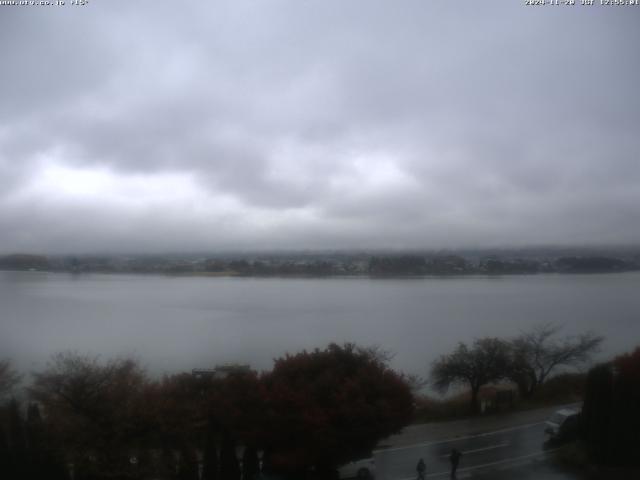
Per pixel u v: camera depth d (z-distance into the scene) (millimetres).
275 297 132375
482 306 107812
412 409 21328
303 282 179875
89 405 20875
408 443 24891
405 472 21453
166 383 23375
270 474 19766
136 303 119750
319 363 21906
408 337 70188
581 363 43062
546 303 112875
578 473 21062
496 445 24531
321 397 20141
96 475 20000
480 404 31438
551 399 32219
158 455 20328
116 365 37188
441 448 24188
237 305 115312
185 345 66250
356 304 115062
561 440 24719
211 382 22953
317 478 20281
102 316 97188
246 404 19734
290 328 81562
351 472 20578
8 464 19203
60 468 19719
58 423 20484
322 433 18969
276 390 19828
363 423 19500
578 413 25172
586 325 78250
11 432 19562
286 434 19297
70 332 78125
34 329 81812
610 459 21719
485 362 32438
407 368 48875
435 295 134750
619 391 21844
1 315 97688
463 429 26938
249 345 66500
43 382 22312
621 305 107938
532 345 51031
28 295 134875
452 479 20578
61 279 196000
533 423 27734
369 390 20562
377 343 62906
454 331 75000
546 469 21594
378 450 24000
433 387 37281
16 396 30047
